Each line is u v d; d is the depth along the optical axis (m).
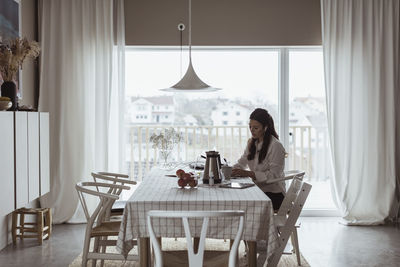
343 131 5.07
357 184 5.05
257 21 5.21
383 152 5.05
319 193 5.54
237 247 2.32
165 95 5.53
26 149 3.88
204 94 5.57
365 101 5.05
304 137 5.52
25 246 4.11
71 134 5.01
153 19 5.19
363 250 4.05
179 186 3.09
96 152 5.03
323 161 5.53
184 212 2.22
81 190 3.04
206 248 4.07
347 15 5.03
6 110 3.71
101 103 5.04
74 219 5.04
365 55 5.05
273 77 5.49
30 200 3.97
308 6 5.21
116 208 3.72
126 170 5.23
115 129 5.13
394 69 5.01
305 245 4.21
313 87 5.46
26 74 4.78
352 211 5.06
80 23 5.02
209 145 5.62
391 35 4.98
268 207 2.61
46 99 4.97
